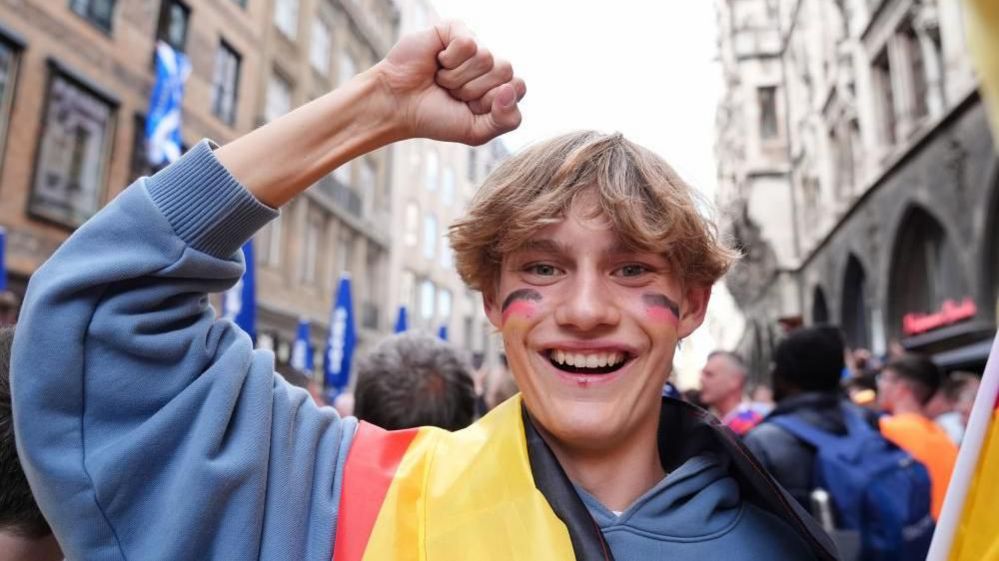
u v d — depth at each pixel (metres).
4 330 1.23
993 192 9.16
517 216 1.10
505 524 1.04
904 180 12.18
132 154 11.33
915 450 2.80
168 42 12.29
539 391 1.10
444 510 1.08
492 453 1.12
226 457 0.99
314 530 1.05
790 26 23.89
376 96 1.08
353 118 1.08
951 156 10.22
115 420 1.00
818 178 20.03
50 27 9.80
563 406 1.08
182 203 1.01
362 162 20.25
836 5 17.00
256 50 14.96
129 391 1.00
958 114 9.98
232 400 1.02
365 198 20.72
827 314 20.73
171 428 0.99
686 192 1.16
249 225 1.05
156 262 0.99
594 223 1.08
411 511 1.09
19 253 9.31
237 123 14.29
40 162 9.62
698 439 1.24
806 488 2.35
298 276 16.06
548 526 1.03
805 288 22.58
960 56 9.84
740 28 27.50
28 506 1.13
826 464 2.31
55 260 1.00
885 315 13.31
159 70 11.22
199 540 0.96
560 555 1.00
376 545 1.05
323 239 17.58
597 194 1.09
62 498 0.96
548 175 1.12
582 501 1.08
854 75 15.17
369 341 20.42
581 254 1.09
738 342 32.12
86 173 10.52
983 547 1.02
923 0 11.12
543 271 1.13
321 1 17.97
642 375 1.10
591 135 1.16
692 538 1.10
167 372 1.02
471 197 1.26
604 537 1.05
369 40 20.89
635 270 1.12
